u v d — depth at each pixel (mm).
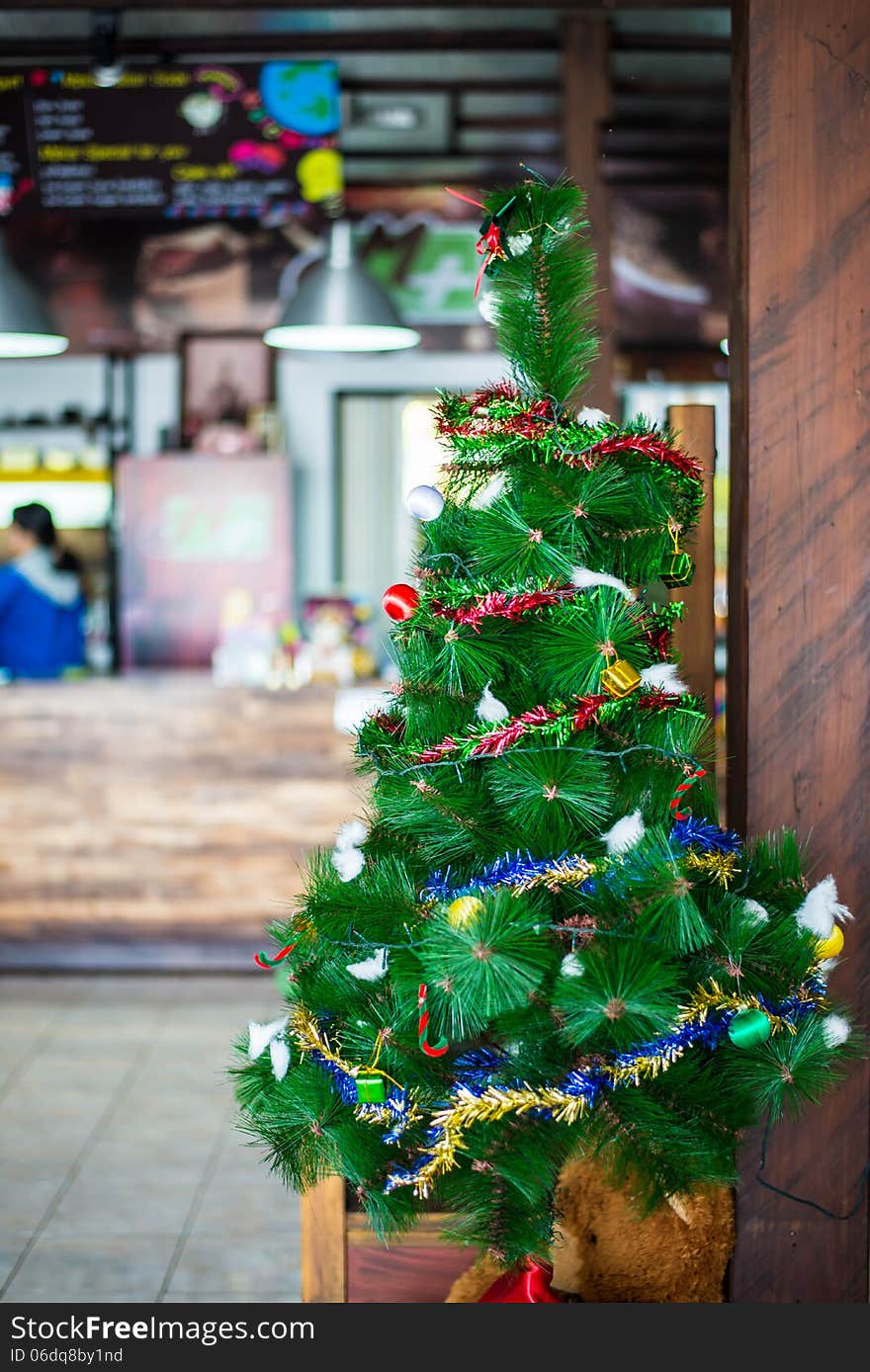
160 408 7266
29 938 4996
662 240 6039
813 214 2094
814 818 2150
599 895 1643
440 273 6406
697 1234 2037
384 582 7496
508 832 1729
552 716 1690
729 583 2258
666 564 1783
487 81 5598
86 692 4914
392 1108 1684
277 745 4906
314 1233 2125
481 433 1734
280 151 5320
